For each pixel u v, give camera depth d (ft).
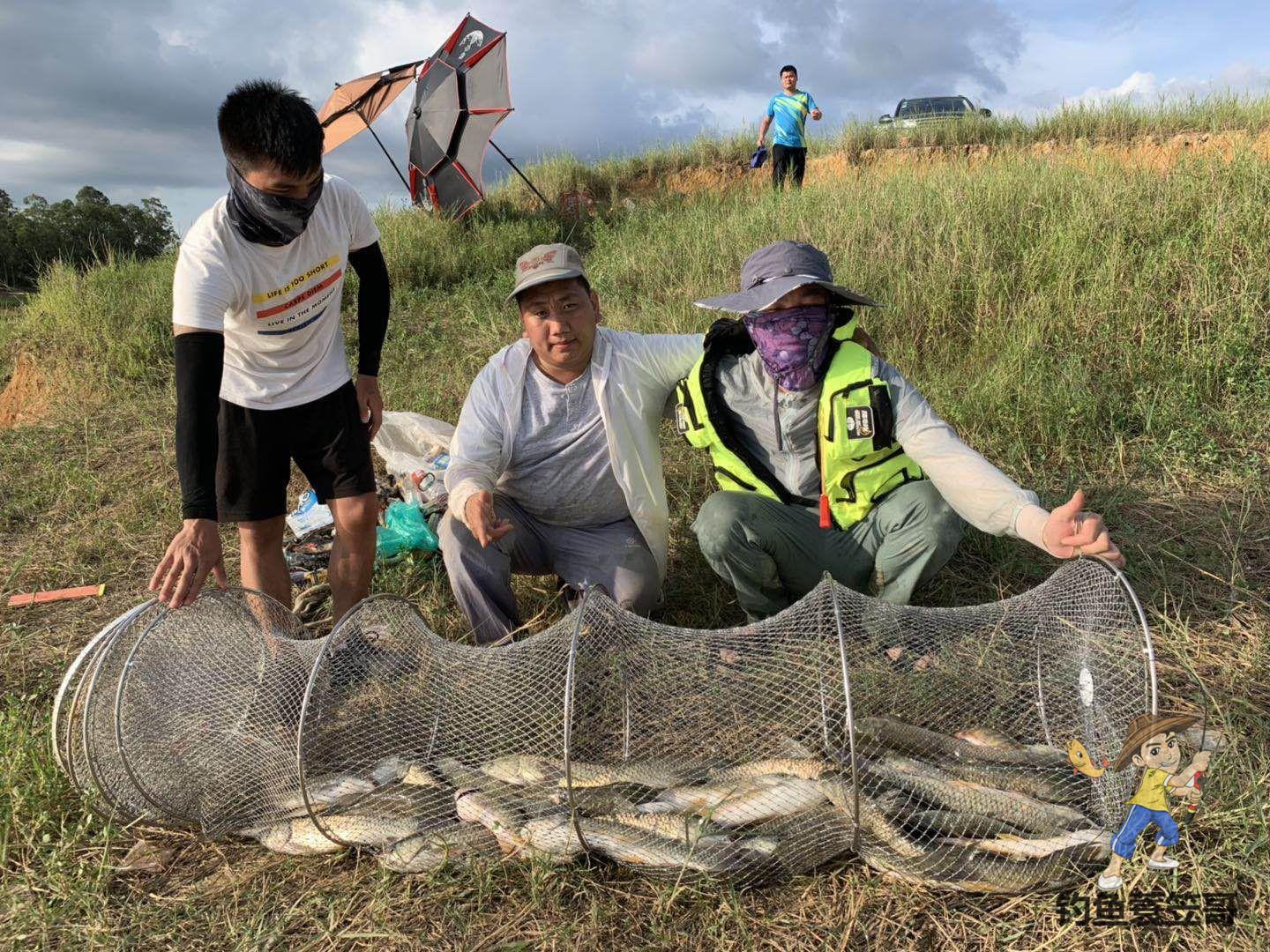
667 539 12.94
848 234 26.35
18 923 7.91
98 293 32.91
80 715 9.55
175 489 19.21
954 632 9.81
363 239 12.07
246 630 10.55
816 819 7.97
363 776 9.13
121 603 14.67
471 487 11.00
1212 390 17.78
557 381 11.64
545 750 9.39
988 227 24.95
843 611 9.27
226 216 9.98
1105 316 19.88
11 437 23.79
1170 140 45.11
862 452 11.11
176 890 8.48
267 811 9.09
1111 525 14.26
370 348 12.75
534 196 52.24
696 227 34.76
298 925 7.98
